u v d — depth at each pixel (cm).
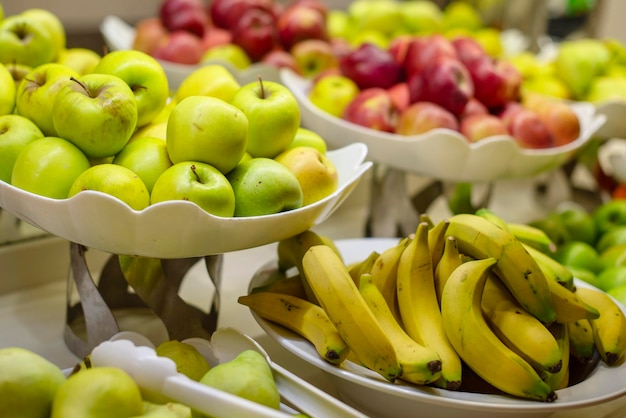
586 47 124
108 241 58
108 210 55
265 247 101
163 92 69
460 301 58
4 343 74
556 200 127
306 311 62
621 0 166
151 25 124
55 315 81
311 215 64
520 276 61
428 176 93
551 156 95
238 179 63
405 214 99
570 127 101
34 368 47
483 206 104
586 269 90
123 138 62
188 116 60
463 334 57
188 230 57
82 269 67
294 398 54
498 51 137
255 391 50
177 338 69
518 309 61
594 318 63
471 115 98
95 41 143
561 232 98
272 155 70
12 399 46
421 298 61
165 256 60
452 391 56
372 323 55
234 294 87
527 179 139
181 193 57
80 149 62
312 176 68
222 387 50
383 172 100
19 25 81
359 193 120
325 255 59
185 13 121
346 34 144
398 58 113
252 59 118
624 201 107
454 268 62
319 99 103
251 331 79
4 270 84
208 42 120
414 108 94
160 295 69
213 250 61
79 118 60
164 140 67
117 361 50
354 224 113
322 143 77
